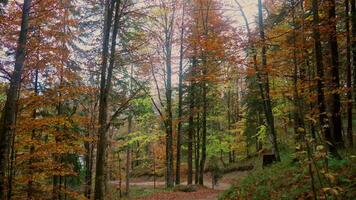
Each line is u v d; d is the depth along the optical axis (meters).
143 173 53.09
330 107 12.80
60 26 15.45
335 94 12.65
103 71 15.41
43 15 14.10
